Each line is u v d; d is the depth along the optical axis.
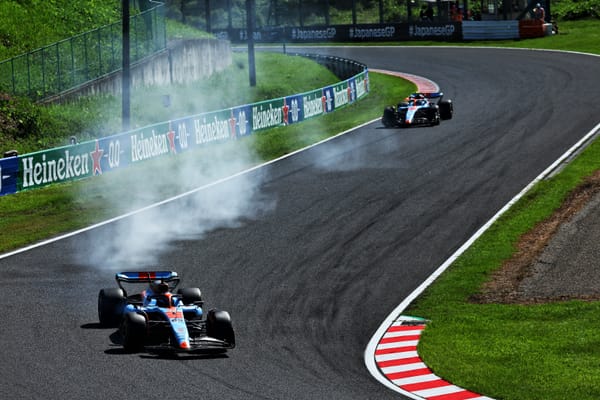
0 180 96.50
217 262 70.44
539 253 72.62
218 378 44.94
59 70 151.62
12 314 56.50
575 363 47.91
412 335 54.50
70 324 54.19
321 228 80.75
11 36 161.75
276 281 65.69
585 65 186.75
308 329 55.50
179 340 45.81
